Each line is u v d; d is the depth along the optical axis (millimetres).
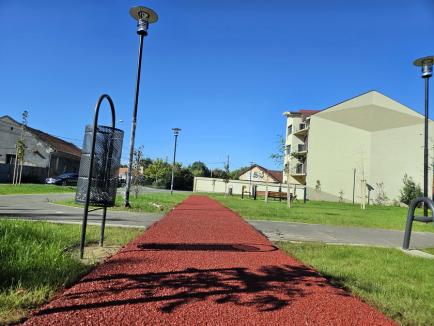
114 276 5141
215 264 6195
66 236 7547
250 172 81875
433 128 47969
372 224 16344
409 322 4230
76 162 61438
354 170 50000
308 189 50625
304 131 54844
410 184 45719
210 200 30000
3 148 50219
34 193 24812
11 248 5559
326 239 10539
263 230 11594
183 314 3898
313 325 3861
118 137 7121
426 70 22969
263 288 4992
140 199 22797
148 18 16219
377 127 49656
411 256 8609
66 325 3443
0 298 3922
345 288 5469
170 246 7621
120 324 3535
